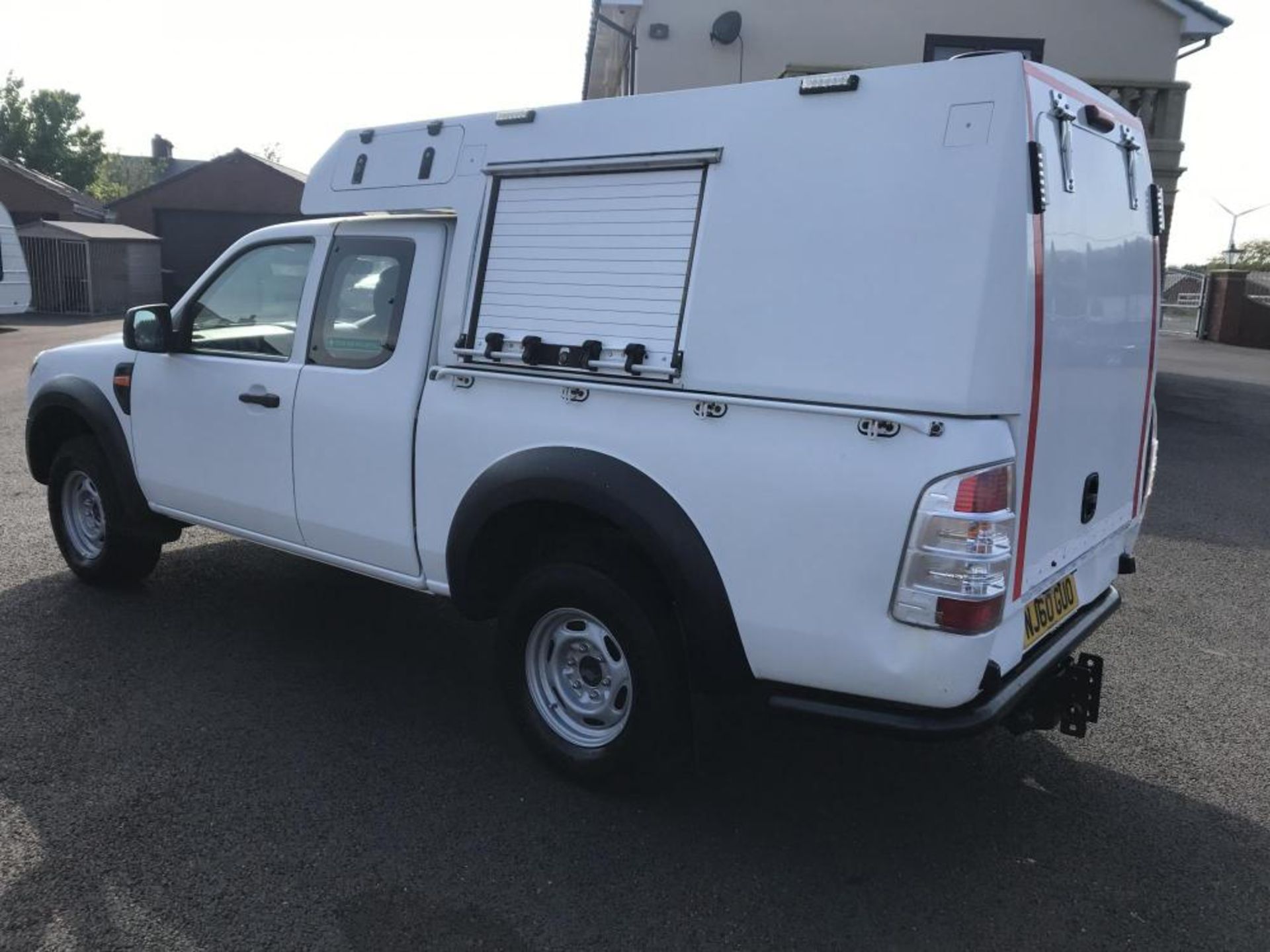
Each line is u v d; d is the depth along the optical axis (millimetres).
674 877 3129
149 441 4859
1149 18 13469
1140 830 3469
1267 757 4004
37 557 5883
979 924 2951
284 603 5320
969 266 2732
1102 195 3318
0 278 19156
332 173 4125
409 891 3012
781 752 3971
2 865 3055
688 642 3205
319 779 3607
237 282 4562
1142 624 5488
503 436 3527
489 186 3662
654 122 3277
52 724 3934
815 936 2879
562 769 3611
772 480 2959
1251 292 25531
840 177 2922
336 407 4059
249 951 2736
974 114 2756
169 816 3344
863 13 13516
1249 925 2973
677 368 3156
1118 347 3520
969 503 2703
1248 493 8672
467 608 3785
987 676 2877
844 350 2885
